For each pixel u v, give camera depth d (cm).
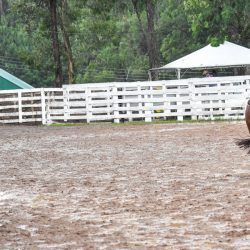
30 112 4494
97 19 6262
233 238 984
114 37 6675
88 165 2006
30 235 1059
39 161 2169
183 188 1472
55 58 5584
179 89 4288
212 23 5662
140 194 1417
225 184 1505
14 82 5709
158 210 1226
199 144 2531
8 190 1549
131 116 4353
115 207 1277
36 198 1417
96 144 2727
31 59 6347
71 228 1102
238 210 1191
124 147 2548
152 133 3216
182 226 1084
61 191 1503
